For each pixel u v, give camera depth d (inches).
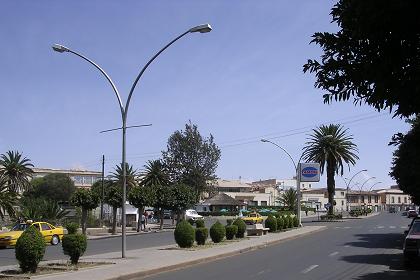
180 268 700.0
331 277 580.1
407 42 201.6
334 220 2876.5
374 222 2618.1
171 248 1005.2
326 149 2701.8
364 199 7347.4
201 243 1085.8
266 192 5816.9
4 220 1966.0
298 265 714.2
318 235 1525.6
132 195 1953.7
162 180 3080.7
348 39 221.1
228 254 894.4
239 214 3486.7
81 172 5403.5
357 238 1354.6
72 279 533.0
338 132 2741.1
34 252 586.6
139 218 2005.4
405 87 207.5
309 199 6240.2
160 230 2105.1
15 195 1870.1
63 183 3988.7
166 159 3939.5
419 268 668.7
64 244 679.7
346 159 2741.1
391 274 606.2
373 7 193.8
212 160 3981.3
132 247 1130.7
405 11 191.5
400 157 1105.4
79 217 2070.6
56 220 1900.8
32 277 540.7
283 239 1300.4
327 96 235.6
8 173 2795.3
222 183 5600.4
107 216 2511.1
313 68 235.0
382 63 207.6
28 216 1817.2
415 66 202.5
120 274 580.4
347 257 833.5
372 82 219.3
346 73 227.0
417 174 1059.9
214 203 4148.6
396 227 2028.8
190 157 3914.9
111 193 1781.5
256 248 1047.6
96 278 544.1
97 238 1562.5
